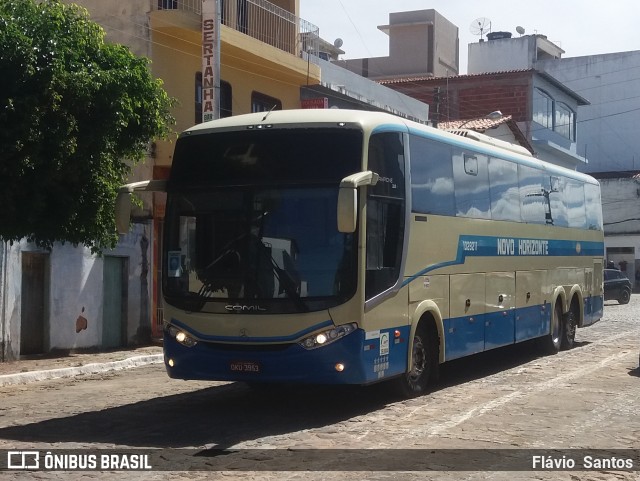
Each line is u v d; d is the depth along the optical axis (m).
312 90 26.92
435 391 13.17
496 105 44.47
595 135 58.69
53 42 12.84
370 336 10.70
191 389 13.87
